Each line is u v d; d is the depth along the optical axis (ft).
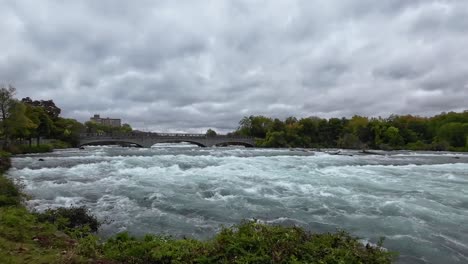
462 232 43.01
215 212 51.16
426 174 104.22
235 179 80.84
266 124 448.24
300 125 416.05
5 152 142.92
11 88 167.02
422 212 52.47
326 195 64.34
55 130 232.73
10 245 24.16
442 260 34.12
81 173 87.20
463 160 169.99
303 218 48.78
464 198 63.98
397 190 71.46
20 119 166.40
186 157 128.98
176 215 49.24
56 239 27.76
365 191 69.41
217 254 23.35
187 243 26.84
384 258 24.63
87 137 267.39
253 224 28.35
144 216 48.26
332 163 125.29
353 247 25.61
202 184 73.31
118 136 276.21
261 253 22.68
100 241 31.71
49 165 101.19
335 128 422.41
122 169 94.68
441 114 457.68
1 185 52.95
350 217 49.37
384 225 45.55
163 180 77.87
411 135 372.38
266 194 64.39
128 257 24.31
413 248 37.24
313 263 21.74
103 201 56.65
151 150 191.21
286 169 103.40
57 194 61.05
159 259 23.77
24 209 41.16
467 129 345.31
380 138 367.04
